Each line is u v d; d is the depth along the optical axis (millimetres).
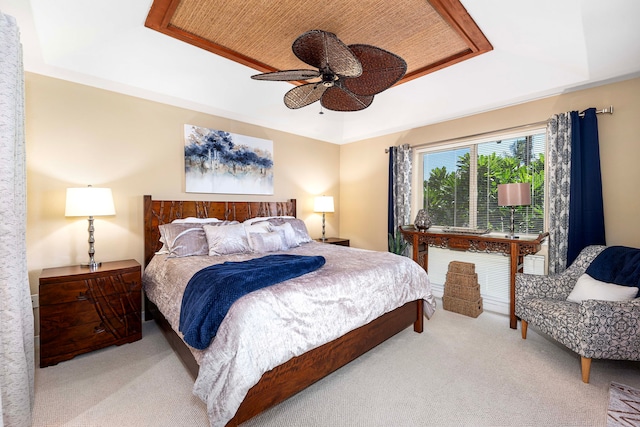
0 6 1814
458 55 2723
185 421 1557
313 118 4285
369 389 1854
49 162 2504
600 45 2146
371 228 4695
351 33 2354
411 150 4121
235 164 3707
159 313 2666
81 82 2639
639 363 2139
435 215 4031
